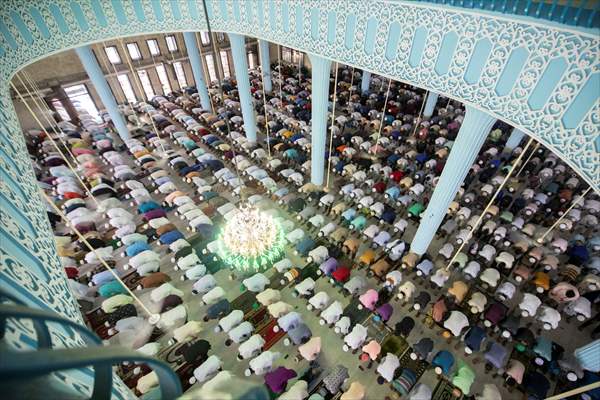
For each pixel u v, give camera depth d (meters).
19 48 8.95
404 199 11.85
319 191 12.34
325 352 8.10
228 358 7.99
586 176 5.03
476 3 5.35
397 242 9.93
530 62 5.11
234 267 9.95
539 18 4.82
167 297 8.62
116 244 10.91
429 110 17.86
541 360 7.58
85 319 8.62
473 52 5.71
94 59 13.51
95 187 12.23
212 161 13.59
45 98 16.67
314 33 8.25
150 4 10.38
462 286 8.76
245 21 9.78
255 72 23.98
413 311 8.95
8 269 2.24
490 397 6.81
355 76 22.97
